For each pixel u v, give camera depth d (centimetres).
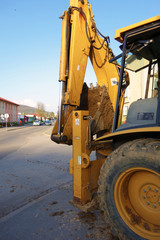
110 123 354
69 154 780
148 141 187
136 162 183
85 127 272
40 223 253
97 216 266
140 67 284
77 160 271
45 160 668
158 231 184
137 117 217
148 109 210
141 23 206
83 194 268
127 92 340
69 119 312
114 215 203
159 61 265
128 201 209
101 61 368
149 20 200
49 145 1082
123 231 195
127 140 235
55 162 633
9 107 6200
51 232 232
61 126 327
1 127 3925
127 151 190
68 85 320
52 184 416
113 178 203
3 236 228
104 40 370
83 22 337
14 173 509
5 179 458
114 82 381
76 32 322
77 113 270
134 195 205
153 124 195
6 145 1126
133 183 205
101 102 339
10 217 273
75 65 323
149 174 190
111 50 385
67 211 284
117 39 240
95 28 351
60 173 502
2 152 868
